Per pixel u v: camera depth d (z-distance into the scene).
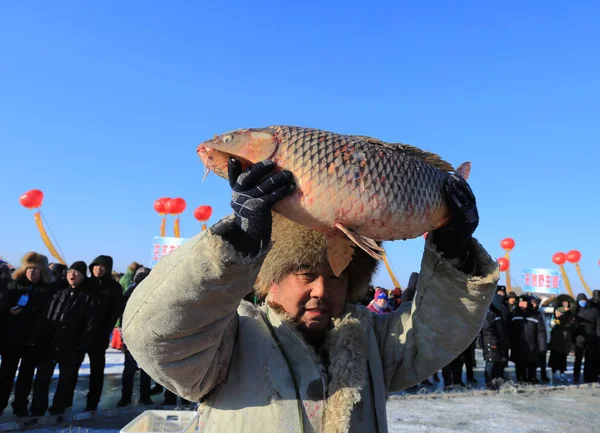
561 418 6.54
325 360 1.66
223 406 1.55
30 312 5.87
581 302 11.54
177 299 1.21
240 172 1.50
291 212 1.54
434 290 1.72
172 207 12.41
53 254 11.35
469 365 10.14
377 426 1.58
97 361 6.27
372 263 1.90
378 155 1.63
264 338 1.66
